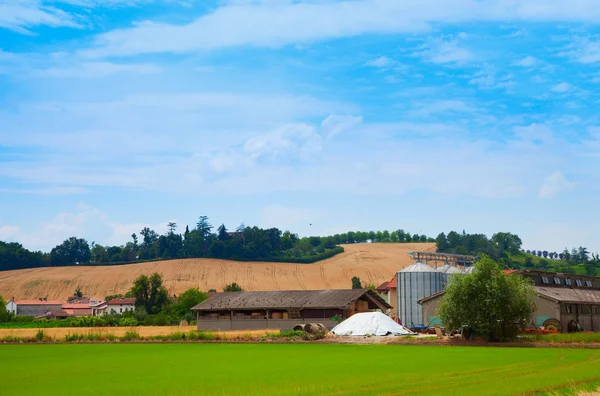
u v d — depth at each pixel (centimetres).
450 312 7762
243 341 9131
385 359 5538
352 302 11281
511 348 6856
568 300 9081
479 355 5812
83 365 5444
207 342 9169
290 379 4072
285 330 10819
